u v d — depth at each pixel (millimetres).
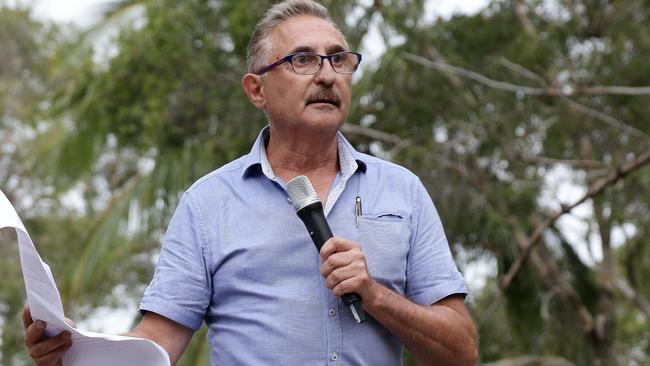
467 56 11711
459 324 3652
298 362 3605
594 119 11234
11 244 23000
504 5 11688
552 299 12492
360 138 11516
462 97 11227
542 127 11086
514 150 11109
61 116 14062
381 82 11109
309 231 3588
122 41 12141
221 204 3807
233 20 11352
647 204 10977
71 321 3467
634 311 16156
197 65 11711
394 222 3773
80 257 13547
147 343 3418
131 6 14305
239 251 3715
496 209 11336
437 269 3795
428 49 11320
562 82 11414
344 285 3412
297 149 3887
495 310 12375
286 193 3789
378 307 3473
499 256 11625
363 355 3635
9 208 3213
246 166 3840
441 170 11219
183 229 3807
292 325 3623
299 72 3816
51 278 3221
